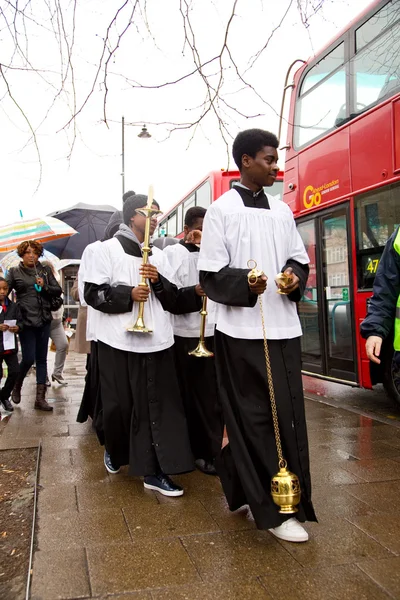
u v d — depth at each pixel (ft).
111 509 9.79
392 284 8.55
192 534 8.70
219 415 11.88
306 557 7.86
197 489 10.87
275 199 9.46
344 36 20.31
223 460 9.12
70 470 12.05
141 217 11.34
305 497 8.41
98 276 10.80
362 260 19.22
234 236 8.72
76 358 38.45
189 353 11.49
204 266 8.65
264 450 8.39
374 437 14.79
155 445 10.40
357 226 19.43
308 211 22.77
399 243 8.46
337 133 20.61
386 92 17.97
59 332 24.18
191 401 12.09
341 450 13.55
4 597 7.09
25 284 18.34
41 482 11.28
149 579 7.33
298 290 8.71
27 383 25.89
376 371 12.21
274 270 8.82
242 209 8.84
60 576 7.43
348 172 19.93
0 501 10.43
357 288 19.42
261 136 8.76
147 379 10.68
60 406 19.44
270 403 8.53
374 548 8.12
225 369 8.89
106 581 7.29
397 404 17.79
